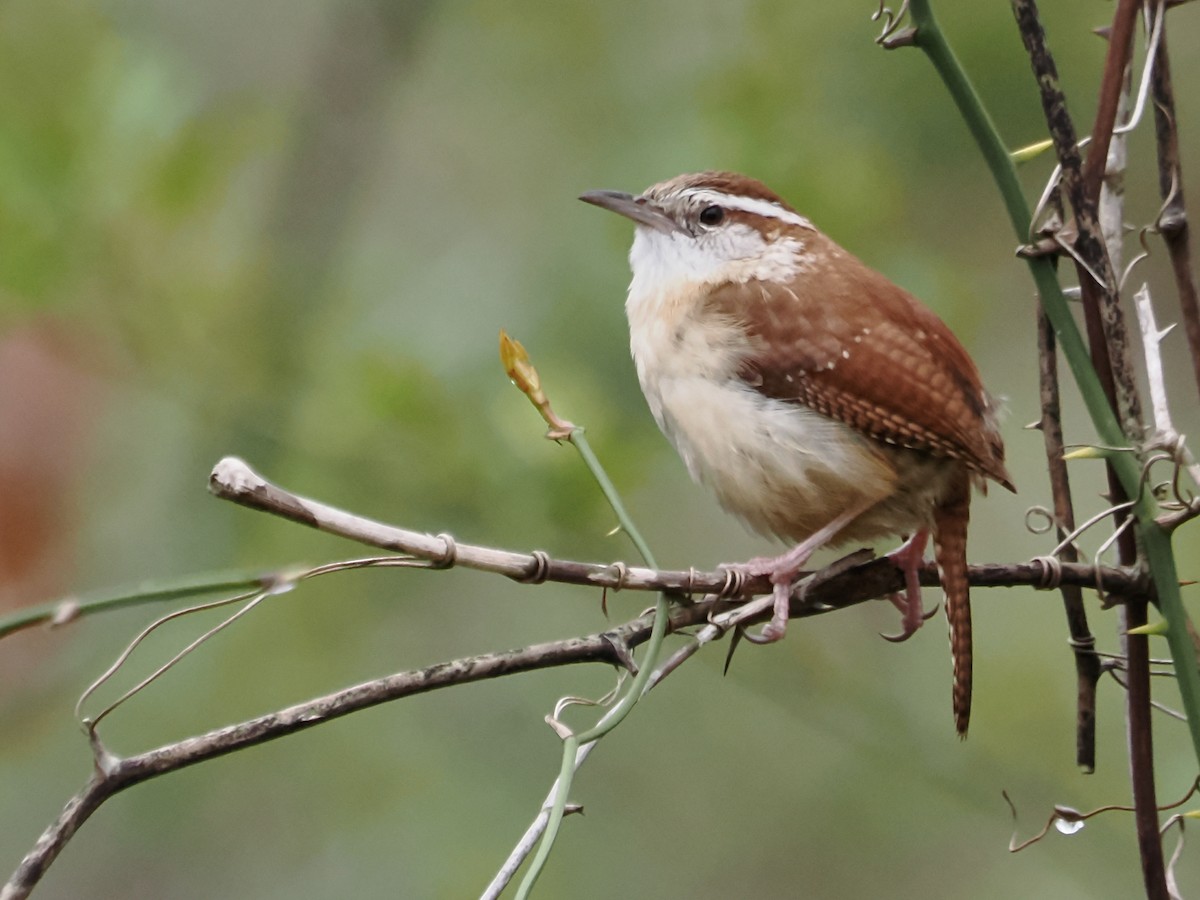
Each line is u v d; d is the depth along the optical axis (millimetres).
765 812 12125
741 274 8148
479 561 5242
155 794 11422
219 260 10625
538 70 12656
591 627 11891
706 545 11461
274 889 11234
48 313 10266
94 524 10758
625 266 10945
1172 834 10414
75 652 10742
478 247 12148
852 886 11984
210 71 12656
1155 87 5973
